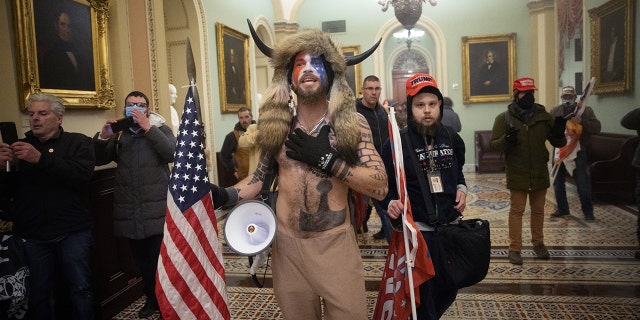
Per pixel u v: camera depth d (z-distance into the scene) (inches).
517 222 169.0
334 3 467.2
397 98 604.7
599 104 308.0
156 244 132.4
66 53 139.0
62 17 137.4
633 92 259.9
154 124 134.9
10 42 123.3
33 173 109.7
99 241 134.4
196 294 79.7
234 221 76.1
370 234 221.8
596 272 157.9
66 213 112.4
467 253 90.2
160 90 178.2
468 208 273.6
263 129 78.5
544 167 164.6
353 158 75.1
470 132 448.8
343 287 75.9
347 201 80.4
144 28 173.0
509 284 150.6
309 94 75.5
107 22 157.0
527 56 432.8
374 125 170.4
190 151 83.3
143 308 138.9
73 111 144.4
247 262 185.0
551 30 411.5
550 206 265.9
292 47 76.1
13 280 104.9
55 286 125.1
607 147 276.1
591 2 313.1
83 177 112.1
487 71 437.7
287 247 78.5
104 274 136.1
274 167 81.9
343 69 77.5
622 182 260.7
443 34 446.9
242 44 367.2
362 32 466.0
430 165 97.1
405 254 89.6
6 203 110.5
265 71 439.5
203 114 303.3
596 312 127.4
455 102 450.0
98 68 153.3
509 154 166.9
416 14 349.1
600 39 296.2
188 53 85.0
